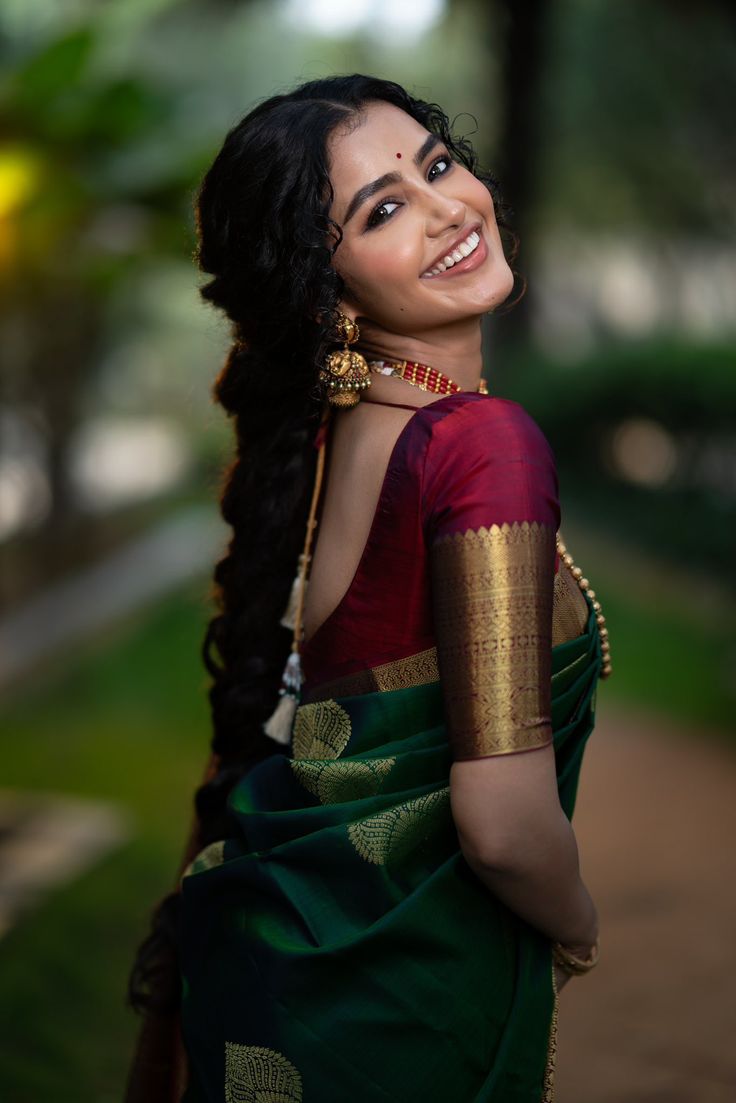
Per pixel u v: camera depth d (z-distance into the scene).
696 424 11.27
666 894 4.08
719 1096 2.72
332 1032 1.33
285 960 1.35
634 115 19.52
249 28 14.61
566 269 26.41
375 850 1.35
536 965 1.38
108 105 3.56
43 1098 2.74
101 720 6.98
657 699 7.15
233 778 1.71
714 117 19.22
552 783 1.27
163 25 11.20
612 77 19.16
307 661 1.53
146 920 3.79
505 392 14.60
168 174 3.67
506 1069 1.34
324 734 1.45
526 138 12.84
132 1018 3.15
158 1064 1.74
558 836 1.27
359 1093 1.32
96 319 10.11
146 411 18.17
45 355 10.20
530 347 15.55
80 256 4.49
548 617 1.28
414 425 1.34
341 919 1.37
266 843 1.43
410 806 1.34
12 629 8.77
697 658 8.09
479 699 1.26
